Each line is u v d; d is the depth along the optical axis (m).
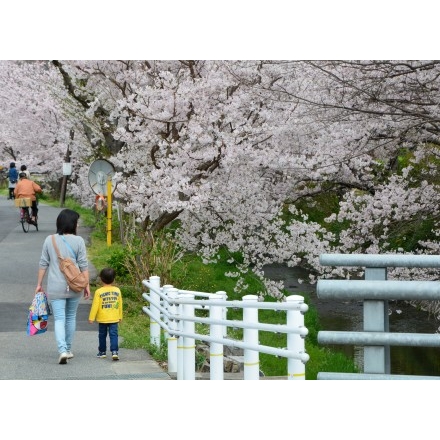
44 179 53.81
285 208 30.80
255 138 23.98
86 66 25.25
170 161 23.14
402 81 18.33
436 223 24.06
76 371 12.38
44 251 13.15
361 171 24.67
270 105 23.22
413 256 4.53
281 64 22.38
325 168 23.20
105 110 27.22
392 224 23.72
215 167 24.16
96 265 25.12
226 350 15.68
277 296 27.16
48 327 17.00
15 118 41.31
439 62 17.23
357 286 4.52
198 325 18.98
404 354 24.33
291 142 24.16
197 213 26.22
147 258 22.55
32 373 12.14
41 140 43.59
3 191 65.25
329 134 22.52
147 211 24.70
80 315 18.70
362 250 24.48
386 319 4.61
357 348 24.23
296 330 8.02
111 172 28.27
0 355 13.79
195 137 22.61
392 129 20.94
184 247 27.41
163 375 12.29
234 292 28.05
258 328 9.16
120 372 12.38
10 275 23.78
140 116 23.06
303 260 35.53
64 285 12.98
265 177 26.03
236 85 23.20
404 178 24.02
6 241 31.77
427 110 18.53
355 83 18.39
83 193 41.62
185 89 22.45
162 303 15.23
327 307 29.73
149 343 15.33
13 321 17.55
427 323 26.27
